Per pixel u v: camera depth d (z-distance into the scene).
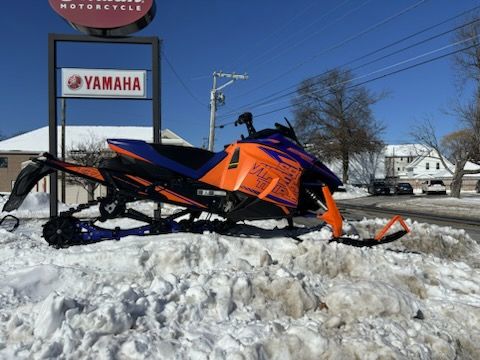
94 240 4.91
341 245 4.54
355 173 61.16
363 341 2.97
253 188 4.90
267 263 4.22
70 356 2.52
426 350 3.04
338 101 54.56
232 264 4.29
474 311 3.68
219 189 5.00
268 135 5.15
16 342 2.71
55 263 4.21
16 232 6.59
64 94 8.30
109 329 2.77
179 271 4.13
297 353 2.80
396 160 85.19
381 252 4.71
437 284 4.36
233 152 5.07
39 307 3.04
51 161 4.75
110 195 4.96
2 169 40.78
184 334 2.91
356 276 4.27
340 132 54.22
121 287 3.38
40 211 13.96
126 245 4.47
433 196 40.56
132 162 4.94
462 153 36.12
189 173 4.95
